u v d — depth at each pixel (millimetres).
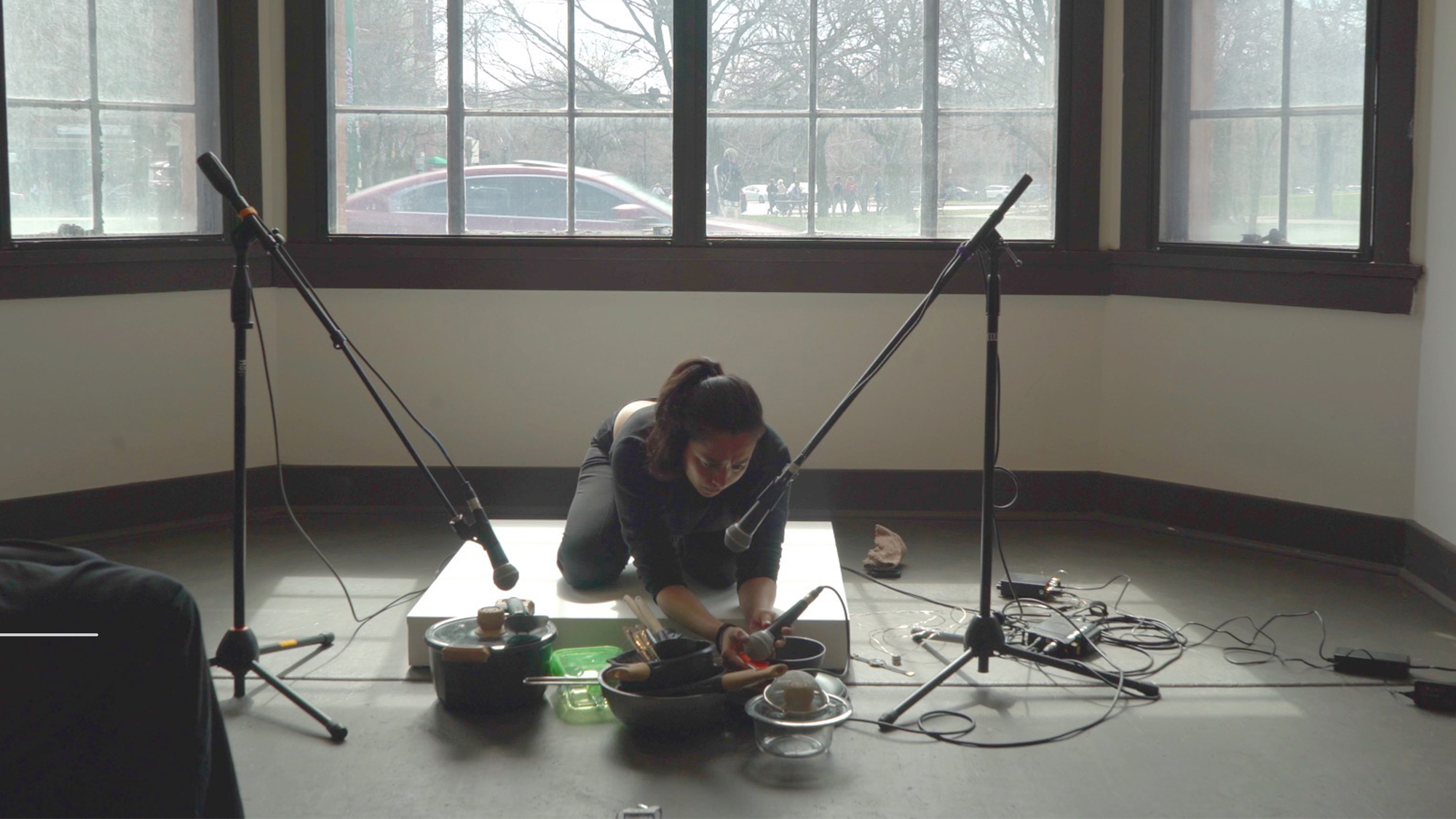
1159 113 4117
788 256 4270
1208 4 3992
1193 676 2838
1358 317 3717
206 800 1682
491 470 4383
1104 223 4262
